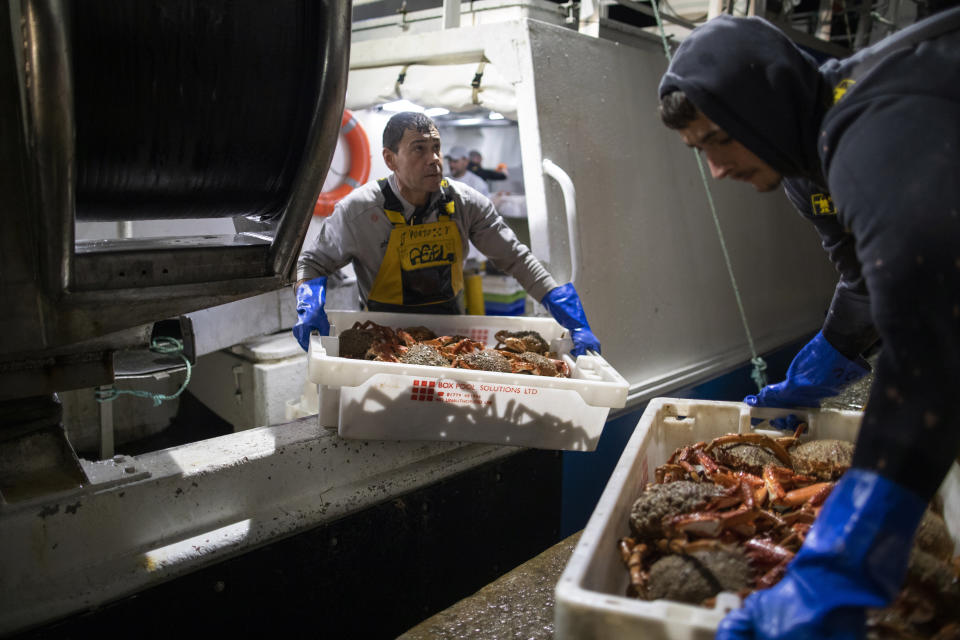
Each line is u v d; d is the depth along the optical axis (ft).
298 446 6.17
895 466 2.93
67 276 4.19
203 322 9.26
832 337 5.93
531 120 8.36
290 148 4.71
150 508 5.36
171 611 5.35
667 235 10.61
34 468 5.21
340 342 7.29
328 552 6.31
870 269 3.01
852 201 3.14
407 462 6.96
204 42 4.05
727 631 3.13
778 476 5.02
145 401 10.57
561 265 8.77
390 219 8.14
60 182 3.79
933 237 2.83
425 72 9.31
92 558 5.12
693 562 3.90
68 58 3.52
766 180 3.92
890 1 14.69
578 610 3.46
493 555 7.82
